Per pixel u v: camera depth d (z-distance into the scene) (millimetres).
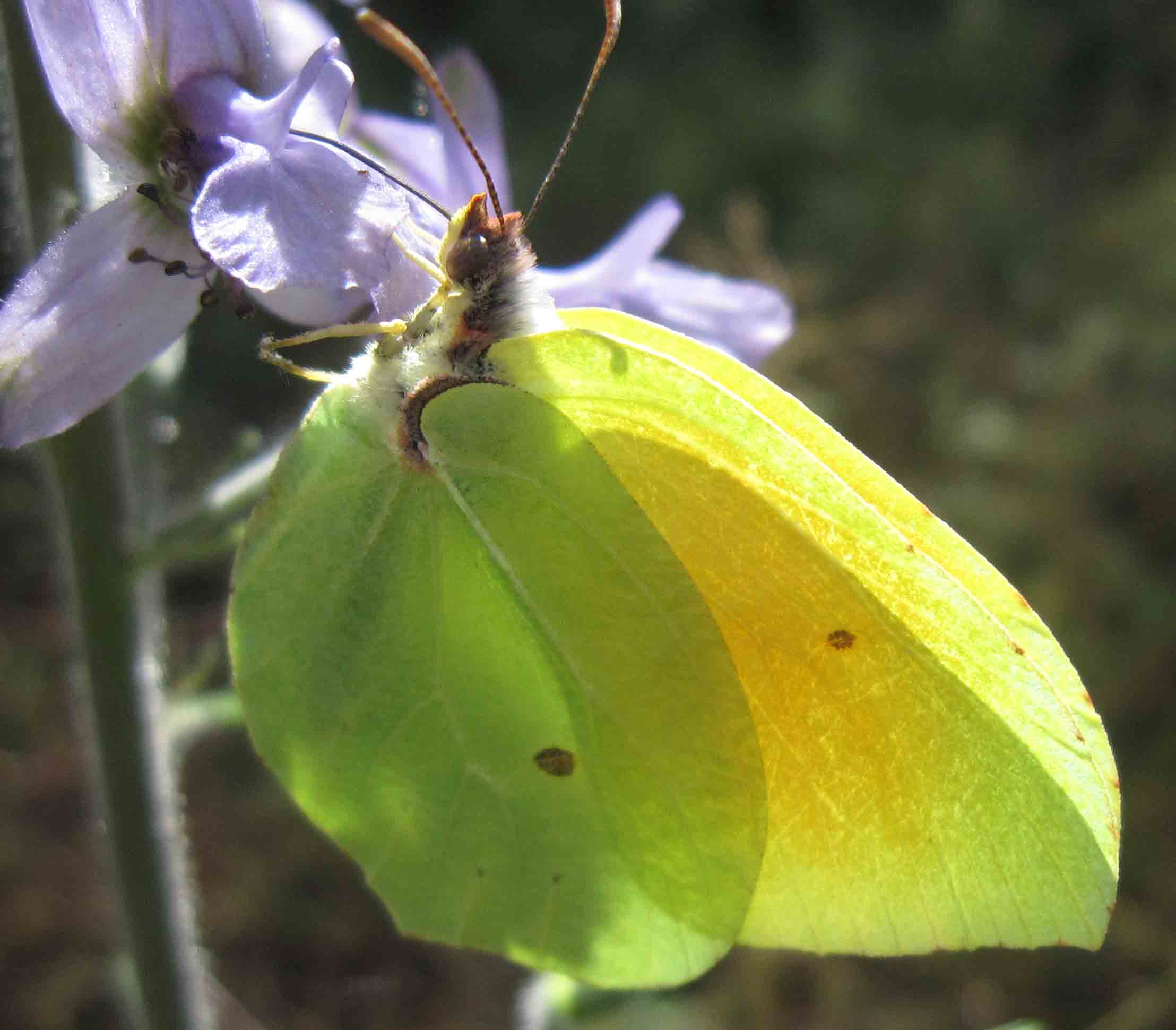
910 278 201
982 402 178
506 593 64
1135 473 168
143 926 79
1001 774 61
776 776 66
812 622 64
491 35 216
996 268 201
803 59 219
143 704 76
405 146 76
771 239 205
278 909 146
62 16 60
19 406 60
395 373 63
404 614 64
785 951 137
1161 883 144
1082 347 181
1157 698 155
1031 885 62
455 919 69
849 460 63
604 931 69
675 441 64
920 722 63
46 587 165
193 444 168
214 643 79
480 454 63
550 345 63
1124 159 218
